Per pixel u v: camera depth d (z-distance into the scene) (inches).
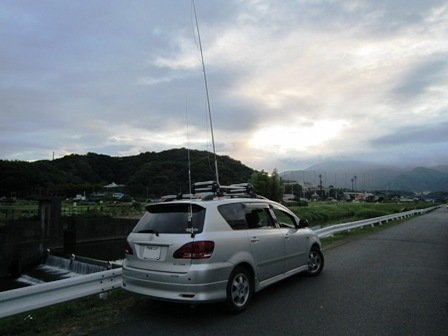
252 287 220.4
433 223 1048.2
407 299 233.6
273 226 255.6
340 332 177.3
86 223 1353.3
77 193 3590.1
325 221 1411.2
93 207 2033.7
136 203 2349.9
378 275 307.9
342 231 700.0
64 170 4335.6
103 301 234.5
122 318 201.9
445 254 429.7
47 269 906.7
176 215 208.8
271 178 1624.0
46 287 196.4
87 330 183.6
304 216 1299.2
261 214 249.1
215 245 194.9
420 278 296.2
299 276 302.5
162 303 229.6
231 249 204.2
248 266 217.6
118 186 3811.5
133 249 212.4
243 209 231.5
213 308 217.5
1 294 176.4
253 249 221.5
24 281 832.9
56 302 202.1
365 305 221.0
